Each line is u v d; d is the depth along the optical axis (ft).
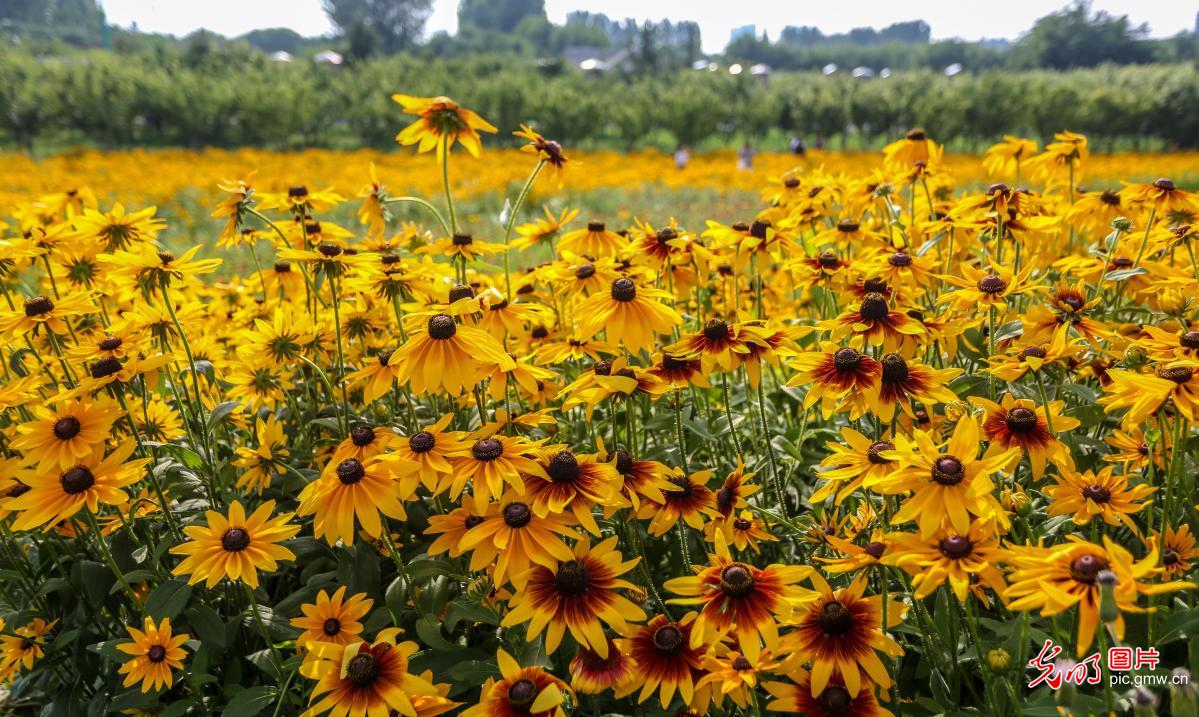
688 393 10.08
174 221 42.24
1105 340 7.19
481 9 615.57
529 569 5.28
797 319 11.67
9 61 131.13
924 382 6.03
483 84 142.51
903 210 11.84
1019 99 133.49
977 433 4.89
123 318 8.70
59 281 10.19
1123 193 9.77
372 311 9.87
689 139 136.26
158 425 8.13
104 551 6.47
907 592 5.63
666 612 6.16
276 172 72.54
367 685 5.08
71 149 105.09
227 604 7.13
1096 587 3.93
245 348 9.08
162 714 6.45
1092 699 4.57
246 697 6.00
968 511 4.83
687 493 6.43
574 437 9.11
